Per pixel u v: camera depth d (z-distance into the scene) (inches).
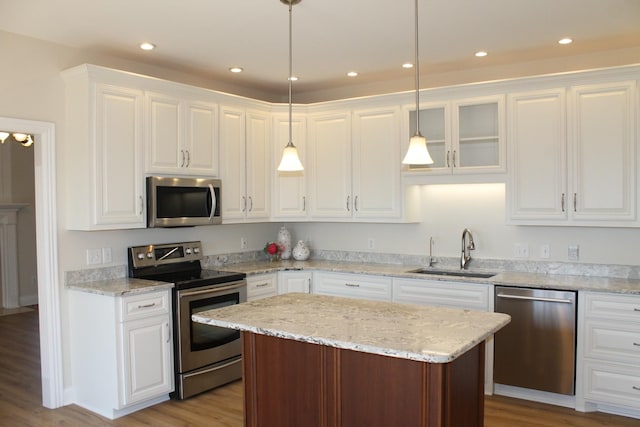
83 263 152.7
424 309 110.6
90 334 143.1
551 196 154.0
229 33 139.9
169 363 149.3
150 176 154.5
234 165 182.1
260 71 181.3
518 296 148.0
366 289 176.9
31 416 140.6
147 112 154.3
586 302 139.1
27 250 293.1
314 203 196.9
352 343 83.7
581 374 140.8
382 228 199.6
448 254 185.3
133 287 142.3
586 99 148.3
